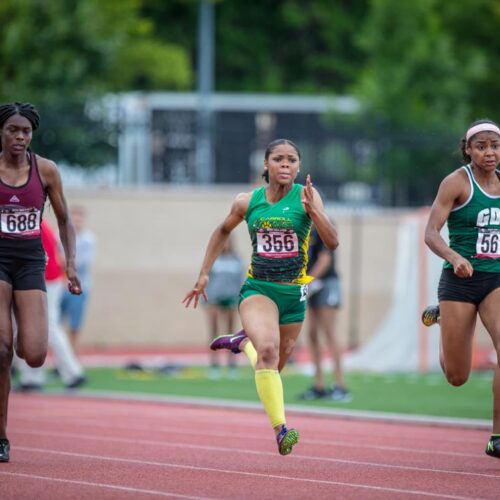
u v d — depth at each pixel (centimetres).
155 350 8588
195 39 15375
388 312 8769
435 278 6725
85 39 10950
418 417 4378
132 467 2992
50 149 8769
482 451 3428
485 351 7438
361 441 3697
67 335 6644
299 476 2841
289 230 2906
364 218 8756
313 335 5150
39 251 3005
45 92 10600
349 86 14662
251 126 9838
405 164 8875
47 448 3412
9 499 2475
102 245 8556
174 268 8644
